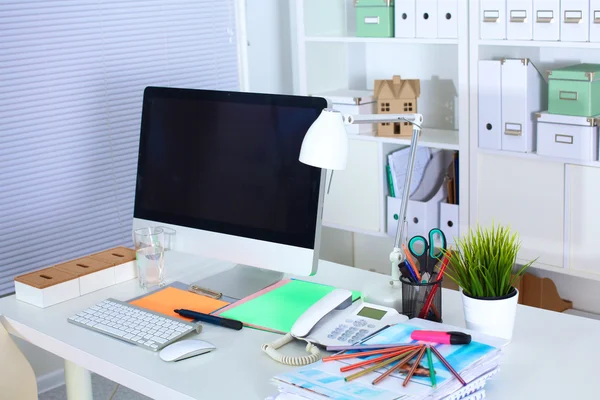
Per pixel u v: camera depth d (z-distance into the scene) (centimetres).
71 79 297
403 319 173
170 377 159
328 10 354
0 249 283
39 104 288
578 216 280
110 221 317
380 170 333
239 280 212
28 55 282
